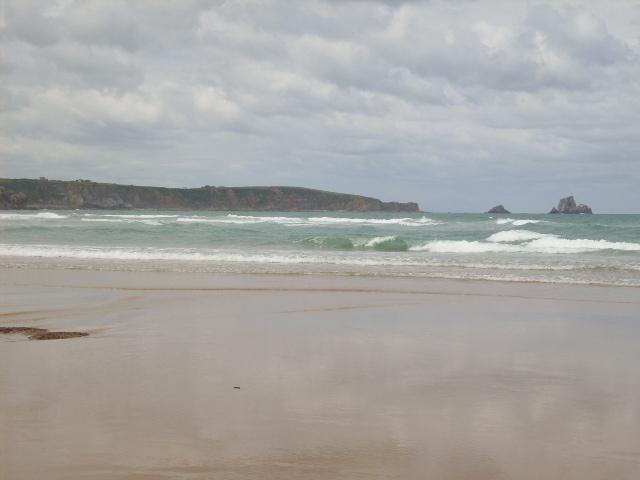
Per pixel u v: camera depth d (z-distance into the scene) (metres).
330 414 5.16
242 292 14.27
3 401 5.45
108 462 4.05
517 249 28.44
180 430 4.71
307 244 31.44
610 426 4.93
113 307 11.85
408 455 4.27
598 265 20.62
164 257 22.73
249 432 4.68
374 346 8.20
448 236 37.41
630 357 7.63
